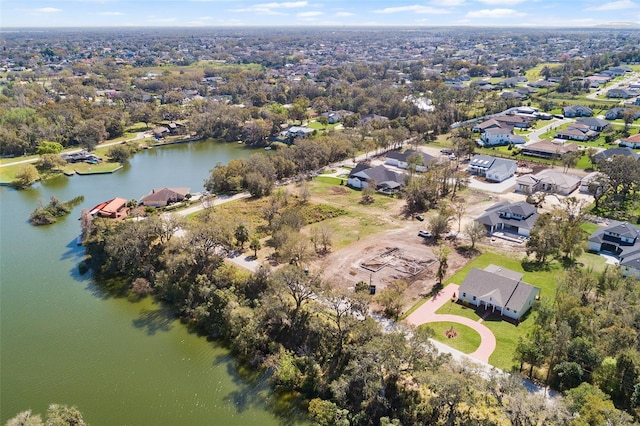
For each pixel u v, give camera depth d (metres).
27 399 63.06
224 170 137.75
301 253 90.25
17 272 95.50
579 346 59.00
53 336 75.88
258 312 75.00
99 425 58.75
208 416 60.06
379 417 57.12
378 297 76.50
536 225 98.25
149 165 173.38
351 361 61.81
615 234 96.38
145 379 66.38
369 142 173.25
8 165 164.62
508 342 67.81
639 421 51.22
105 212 114.31
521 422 49.50
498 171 142.75
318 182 144.50
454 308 76.81
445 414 55.44
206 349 72.56
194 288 83.62
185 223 98.69
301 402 61.84
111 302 85.31
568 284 75.19
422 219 113.31
